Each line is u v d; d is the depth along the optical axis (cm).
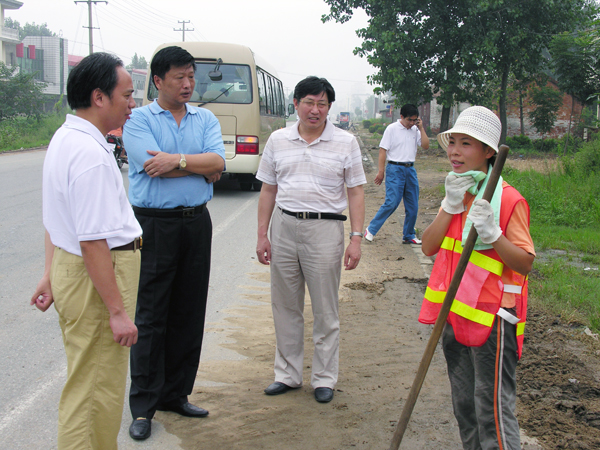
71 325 232
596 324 451
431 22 2353
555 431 305
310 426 315
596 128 2069
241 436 305
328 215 345
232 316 488
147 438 302
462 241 228
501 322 219
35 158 1856
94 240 218
